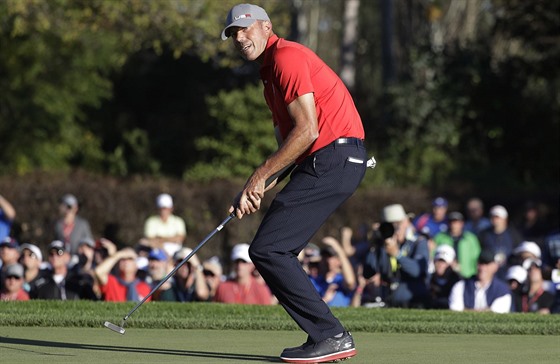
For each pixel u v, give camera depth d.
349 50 114.06
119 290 37.03
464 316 28.17
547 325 24.97
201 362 17.77
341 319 26.81
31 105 100.12
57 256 39.03
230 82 121.31
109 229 68.25
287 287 18.52
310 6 160.00
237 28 18.66
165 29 82.06
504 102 81.75
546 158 81.69
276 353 19.38
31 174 70.00
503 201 69.50
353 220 68.69
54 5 78.88
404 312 29.42
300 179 18.62
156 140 115.56
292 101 18.12
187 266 37.22
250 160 89.56
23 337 21.34
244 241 67.62
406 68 134.25
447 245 40.84
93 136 114.88
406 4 139.62
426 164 90.69
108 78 120.12
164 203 52.16
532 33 77.69
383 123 97.06
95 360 17.81
